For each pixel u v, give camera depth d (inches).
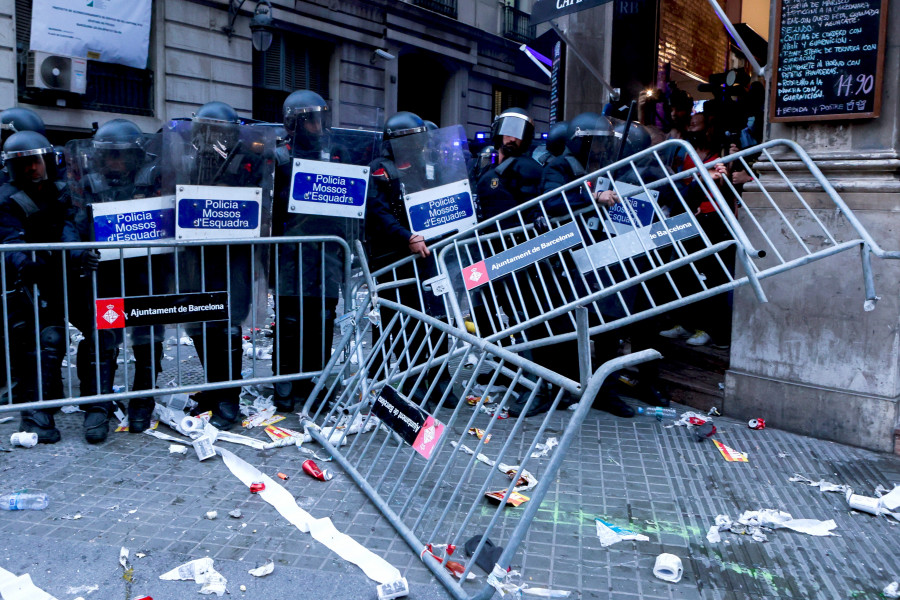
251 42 603.5
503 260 179.2
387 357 159.9
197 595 106.6
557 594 108.5
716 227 230.7
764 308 188.7
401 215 193.6
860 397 173.3
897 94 169.2
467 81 840.9
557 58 390.0
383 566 115.0
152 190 169.2
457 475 154.0
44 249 155.6
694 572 116.6
